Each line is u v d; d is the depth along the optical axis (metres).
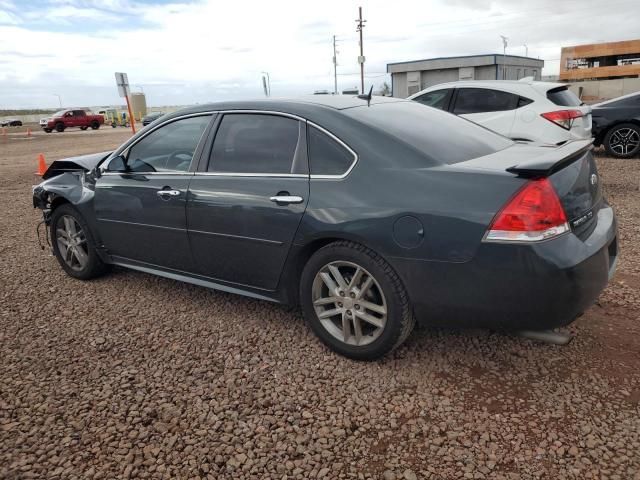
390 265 2.83
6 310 4.10
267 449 2.43
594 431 2.45
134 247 4.14
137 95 39.56
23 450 2.46
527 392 2.76
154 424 2.63
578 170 2.81
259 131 3.41
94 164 4.66
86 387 2.98
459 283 2.64
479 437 2.45
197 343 3.46
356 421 2.60
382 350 2.99
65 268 4.80
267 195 3.22
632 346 3.15
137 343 3.49
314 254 3.10
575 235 2.62
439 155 2.89
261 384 2.95
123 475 2.30
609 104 10.65
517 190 2.52
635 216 6.04
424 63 35.53
